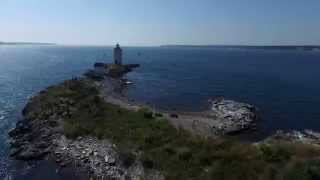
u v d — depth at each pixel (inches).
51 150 1936.5
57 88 3417.8
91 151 1845.5
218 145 1700.3
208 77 5743.1
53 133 2150.6
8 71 6712.6
